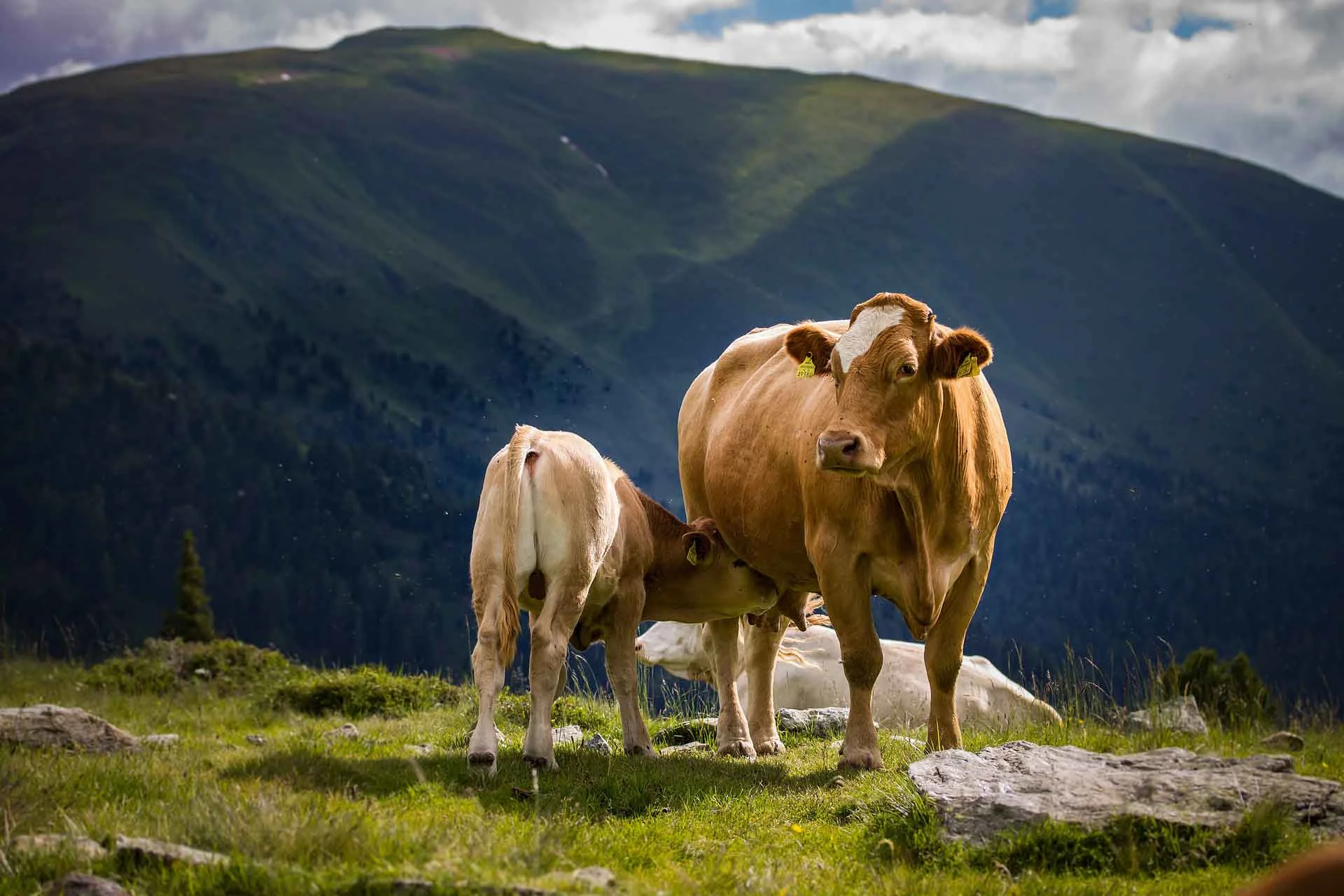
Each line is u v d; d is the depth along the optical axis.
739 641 14.12
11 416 170.38
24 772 7.76
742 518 11.39
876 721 13.70
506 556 9.36
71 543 152.38
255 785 8.02
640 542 11.01
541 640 9.59
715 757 10.98
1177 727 11.26
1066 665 13.66
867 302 9.50
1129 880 6.66
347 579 152.75
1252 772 7.74
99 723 10.04
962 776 7.91
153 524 157.62
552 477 9.73
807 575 11.22
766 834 7.83
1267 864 6.83
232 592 149.38
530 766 9.48
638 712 11.00
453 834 6.69
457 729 12.40
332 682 14.62
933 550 9.86
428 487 179.25
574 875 5.93
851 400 9.11
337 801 7.51
